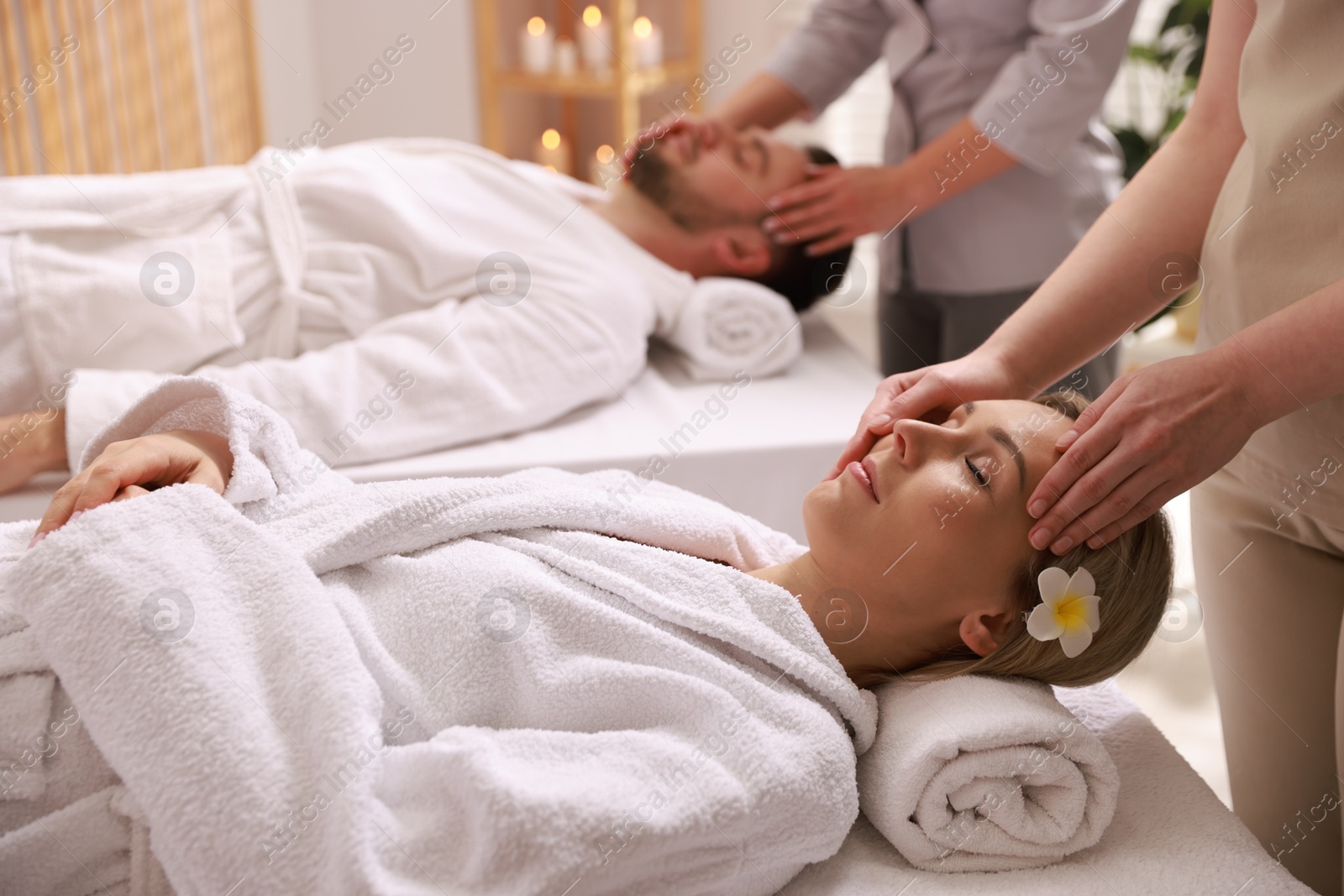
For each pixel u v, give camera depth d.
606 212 1.93
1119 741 0.94
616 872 0.70
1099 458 0.80
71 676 0.74
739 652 0.86
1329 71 0.80
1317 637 0.96
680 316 1.77
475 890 0.68
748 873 0.76
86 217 1.47
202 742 0.71
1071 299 0.99
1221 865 0.79
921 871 0.82
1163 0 2.85
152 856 0.74
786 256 1.91
